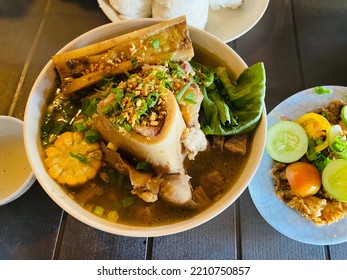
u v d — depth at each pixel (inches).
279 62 11.9
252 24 11.8
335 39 12.3
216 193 8.8
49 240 9.4
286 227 9.7
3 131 10.2
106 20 12.2
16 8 12.3
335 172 10.1
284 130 10.7
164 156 7.9
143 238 9.5
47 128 9.3
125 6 11.5
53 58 8.9
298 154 10.5
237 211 9.9
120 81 9.0
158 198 8.7
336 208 10.0
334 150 10.3
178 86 8.3
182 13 11.2
